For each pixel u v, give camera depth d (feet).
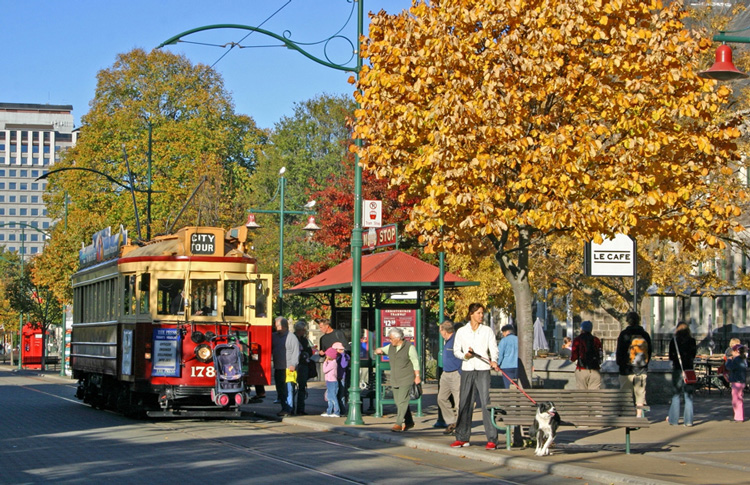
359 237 60.85
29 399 96.99
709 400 81.00
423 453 46.34
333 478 37.29
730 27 88.53
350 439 53.62
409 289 66.08
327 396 66.39
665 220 51.88
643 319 108.06
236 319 65.05
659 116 50.01
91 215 178.09
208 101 209.05
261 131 218.38
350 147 59.41
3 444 50.62
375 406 68.33
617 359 57.06
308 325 157.89
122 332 67.41
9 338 313.73
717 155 52.11
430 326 123.75
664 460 41.29
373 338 68.85
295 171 192.34
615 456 42.68
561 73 51.21
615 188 48.67
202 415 64.23
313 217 110.01
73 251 168.96
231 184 193.77
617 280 91.97
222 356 62.95
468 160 49.11
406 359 55.62
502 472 39.42
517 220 49.21
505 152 49.47
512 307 108.99
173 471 39.22
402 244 106.32
